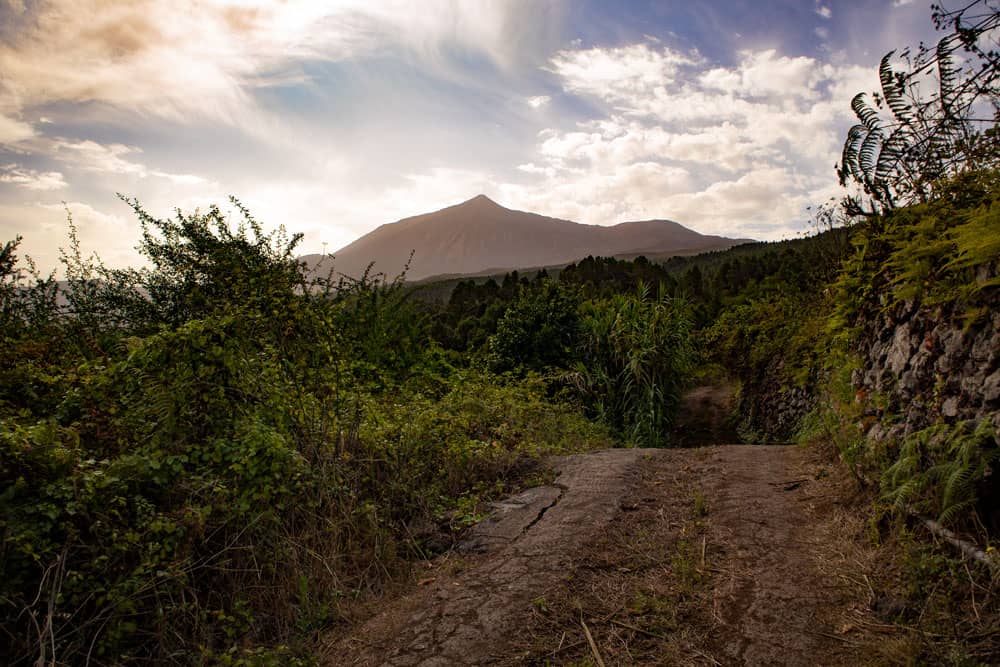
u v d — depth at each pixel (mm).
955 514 3266
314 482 4047
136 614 2844
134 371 3807
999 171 4254
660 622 3236
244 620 3246
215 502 3375
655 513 4844
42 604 2707
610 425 11859
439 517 4941
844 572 3510
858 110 5816
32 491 2920
